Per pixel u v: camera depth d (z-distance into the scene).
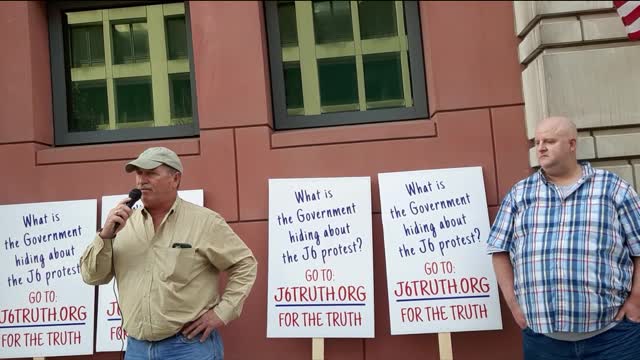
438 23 3.88
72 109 4.29
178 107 4.23
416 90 4.05
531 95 3.73
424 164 3.82
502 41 3.86
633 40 3.63
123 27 4.30
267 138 3.90
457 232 3.64
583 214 2.94
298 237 3.72
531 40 3.70
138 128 4.20
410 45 4.09
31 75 4.04
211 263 3.08
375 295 3.77
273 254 3.71
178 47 4.25
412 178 3.72
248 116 3.91
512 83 3.83
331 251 3.69
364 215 3.71
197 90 3.95
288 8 4.20
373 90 4.13
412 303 3.61
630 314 2.92
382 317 3.76
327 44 4.17
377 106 4.12
